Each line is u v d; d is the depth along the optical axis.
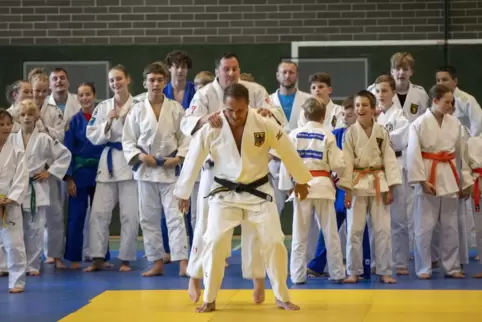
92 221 11.85
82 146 12.20
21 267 9.99
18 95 12.12
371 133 10.41
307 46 16.58
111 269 12.04
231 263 12.42
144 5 16.77
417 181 10.77
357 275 10.54
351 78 16.55
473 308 8.56
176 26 16.77
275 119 8.66
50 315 8.45
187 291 9.80
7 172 9.98
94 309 8.64
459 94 13.36
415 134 10.86
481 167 11.02
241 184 8.19
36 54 16.72
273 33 16.70
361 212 10.44
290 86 12.66
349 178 10.33
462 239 11.40
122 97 11.88
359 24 16.61
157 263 11.31
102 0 16.78
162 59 16.66
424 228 10.85
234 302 8.92
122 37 16.81
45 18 16.81
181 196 8.36
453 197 10.79
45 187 11.56
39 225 11.46
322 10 16.62
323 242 10.88
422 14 16.50
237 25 16.73
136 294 9.60
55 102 13.10
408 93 12.54
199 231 8.77
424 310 8.45
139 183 11.23
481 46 16.28
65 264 12.66
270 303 8.88
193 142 8.33
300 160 8.38
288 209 16.78
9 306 8.99
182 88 12.24
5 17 16.81
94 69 16.72
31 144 11.45
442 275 11.12
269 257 8.23
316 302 8.93
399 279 10.77
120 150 11.85
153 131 11.09
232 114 8.07
